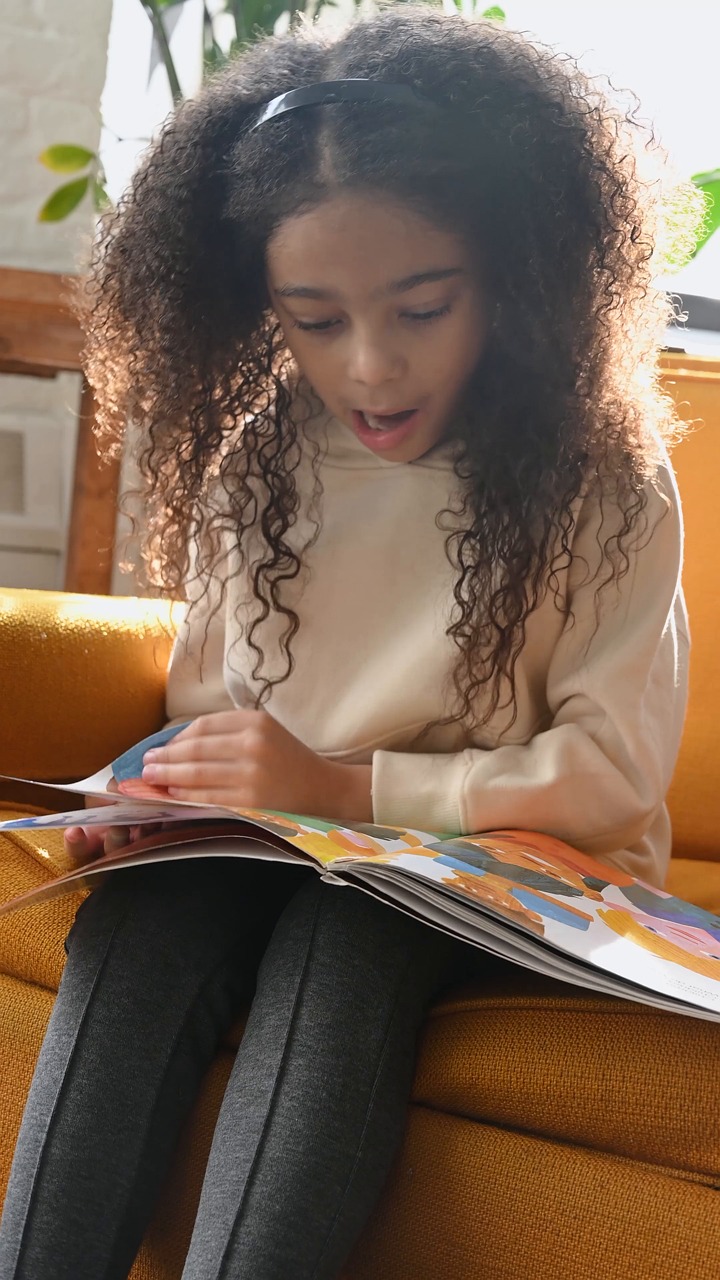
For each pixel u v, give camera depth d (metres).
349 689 0.98
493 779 0.88
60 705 1.08
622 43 1.93
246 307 1.00
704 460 1.29
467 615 0.92
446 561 0.97
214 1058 0.79
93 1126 0.73
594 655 0.91
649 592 0.92
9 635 1.07
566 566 0.92
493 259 0.87
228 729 0.89
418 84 0.86
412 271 0.83
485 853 0.79
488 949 0.68
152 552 1.09
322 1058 0.71
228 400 1.03
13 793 1.09
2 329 1.59
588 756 0.88
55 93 1.83
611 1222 0.68
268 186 0.85
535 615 0.93
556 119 0.88
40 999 0.86
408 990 0.76
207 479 1.04
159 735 0.95
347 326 0.87
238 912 0.83
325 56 0.94
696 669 1.27
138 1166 0.74
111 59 1.89
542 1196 0.70
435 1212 0.73
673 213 1.06
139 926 0.79
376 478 1.00
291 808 0.86
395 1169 0.74
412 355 0.86
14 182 1.84
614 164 0.91
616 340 0.93
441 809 0.88
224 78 0.97
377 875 0.69
